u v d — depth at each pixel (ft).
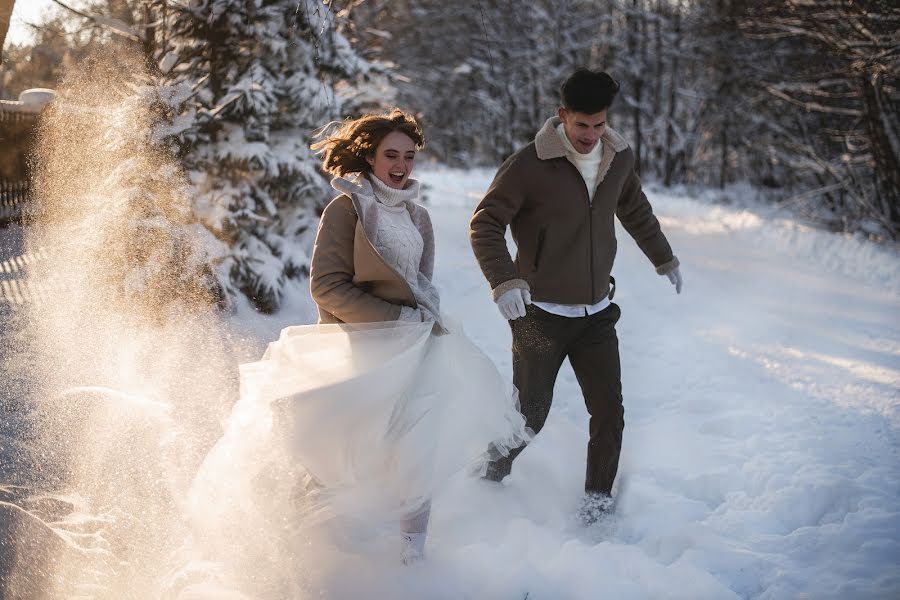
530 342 11.43
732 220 50.21
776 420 15.34
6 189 26.89
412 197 10.18
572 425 14.75
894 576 9.61
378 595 8.82
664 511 11.45
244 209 20.25
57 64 26.66
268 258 20.58
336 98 23.15
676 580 9.43
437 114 100.48
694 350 20.31
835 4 41.09
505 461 11.87
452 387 9.96
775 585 9.54
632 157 11.96
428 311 10.02
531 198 11.34
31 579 7.98
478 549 9.91
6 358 14.69
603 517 11.20
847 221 49.32
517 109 91.15
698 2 81.71
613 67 88.22
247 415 9.69
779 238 41.78
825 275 32.71
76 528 9.16
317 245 9.77
